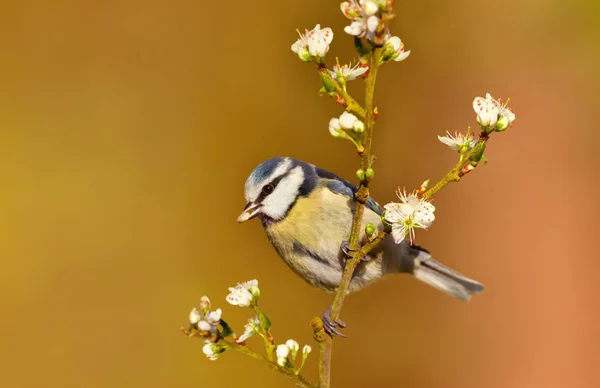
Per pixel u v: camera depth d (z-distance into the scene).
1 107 12.12
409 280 11.23
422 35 12.45
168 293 11.27
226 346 4.60
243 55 12.62
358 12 4.27
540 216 11.53
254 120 12.29
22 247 11.32
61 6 12.66
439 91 12.23
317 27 4.46
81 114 12.28
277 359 4.66
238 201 11.95
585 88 12.15
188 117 12.33
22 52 12.46
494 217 11.61
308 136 12.23
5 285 11.03
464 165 4.64
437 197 11.79
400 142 12.02
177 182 11.98
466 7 12.53
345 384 10.78
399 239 4.67
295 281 11.48
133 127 12.28
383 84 12.21
